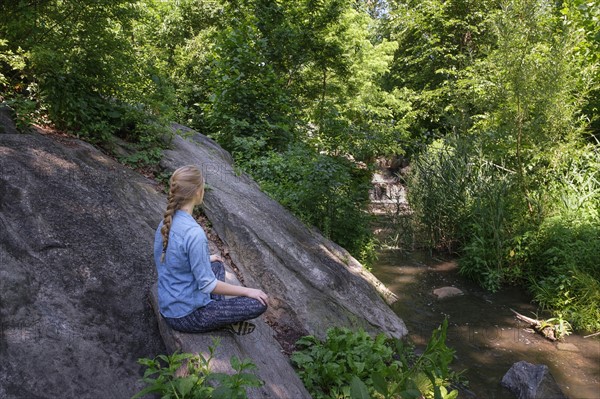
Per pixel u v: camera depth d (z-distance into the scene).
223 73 8.15
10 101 4.24
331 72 11.27
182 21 12.62
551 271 5.66
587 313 4.77
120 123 5.31
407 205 9.10
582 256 5.33
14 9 4.44
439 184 7.70
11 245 2.89
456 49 14.80
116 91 5.23
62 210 3.37
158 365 2.42
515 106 6.85
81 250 3.18
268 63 9.11
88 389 2.42
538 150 6.54
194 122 9.84
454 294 5.68
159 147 5.51
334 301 4.41
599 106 7.77
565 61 6.43
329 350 3.54
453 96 11.41
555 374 3.88
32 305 2.66
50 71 4.54
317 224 6.25
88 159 4.28
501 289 5.90
